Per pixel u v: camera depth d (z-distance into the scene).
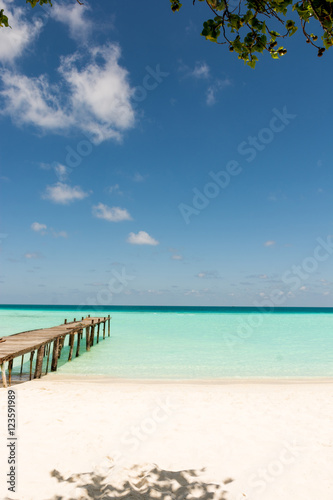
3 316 59.41
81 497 4.18
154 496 4.23
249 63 3.04
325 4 2.45
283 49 2.94
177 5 2.91
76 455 5.45
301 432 6.64
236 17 2.82
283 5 2.67
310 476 4.91
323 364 16.33
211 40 2.96
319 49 2.75
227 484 4.66
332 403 8.81
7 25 3.33
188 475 4.89
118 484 4.51
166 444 5.99
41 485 4.46
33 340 13.08
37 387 10.24
